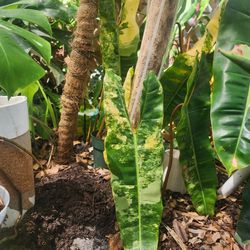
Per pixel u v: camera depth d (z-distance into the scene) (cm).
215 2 156
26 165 91
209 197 101
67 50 149
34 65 76
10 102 89
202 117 95
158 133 85
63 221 96
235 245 94
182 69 102
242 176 105
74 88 111
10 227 93
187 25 152
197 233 96
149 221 85
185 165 99
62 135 118
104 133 132
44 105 150
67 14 137
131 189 85
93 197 103
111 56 108
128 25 109
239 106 78
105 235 95
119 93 85
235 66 80
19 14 97
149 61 94
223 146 77
